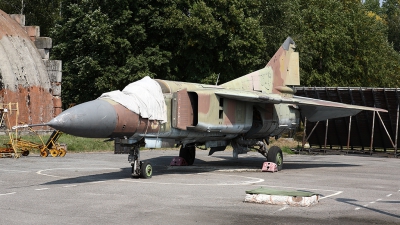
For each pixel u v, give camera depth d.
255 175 19.64
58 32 43.59
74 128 14.78
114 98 16.27
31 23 58.59
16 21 40.88
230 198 13.44
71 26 42.22
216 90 19.86
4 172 18.50
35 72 36.78
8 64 34.19
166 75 41.03
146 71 38.69
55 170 19.44
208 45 38.09
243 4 38.69
